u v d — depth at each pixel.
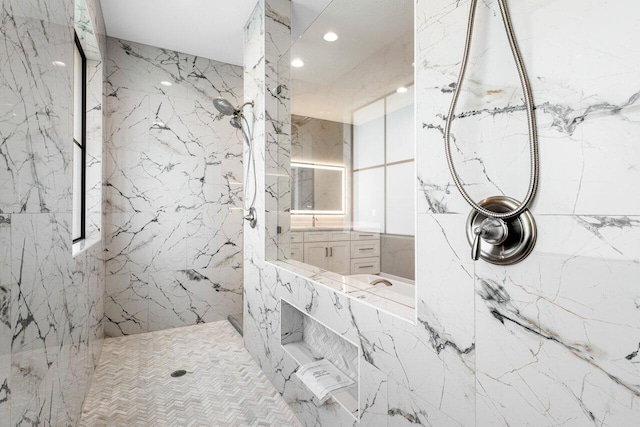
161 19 2.69
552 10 0.72
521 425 0.79
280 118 2.30
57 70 1.25
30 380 0.97
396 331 1.15
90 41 2.33
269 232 2.32
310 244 1.94
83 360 1.82
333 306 1.51
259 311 2.40
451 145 0.95
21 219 0.90
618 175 0.63
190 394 2.06
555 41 0.72
